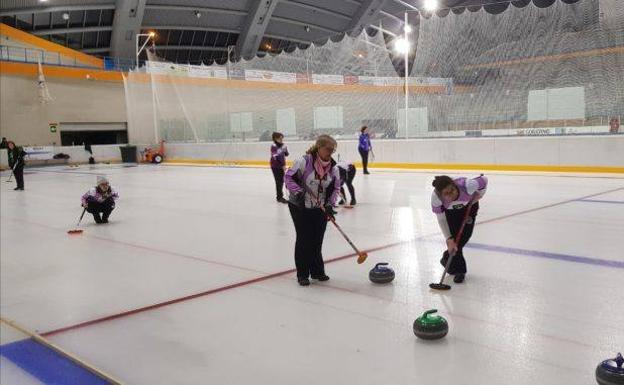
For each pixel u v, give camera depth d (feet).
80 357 11.20
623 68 43.45
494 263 17.03
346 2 143.13
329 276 16.28
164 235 24.32
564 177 41.63
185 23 134.92
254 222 26.91
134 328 12.72
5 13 109.40
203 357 10.84
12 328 13.21
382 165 57.47
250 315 13.15
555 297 13.52
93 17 123.44
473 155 50.47
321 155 14.56
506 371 9.56
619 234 20.81
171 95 81.97
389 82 57.52
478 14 50.42
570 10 45.52
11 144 48.08
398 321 12.26
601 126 44.78
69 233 25.52
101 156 94.58
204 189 44.19
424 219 25.67
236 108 72.23
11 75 89.71
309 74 64.44
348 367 10.02
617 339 10.81
